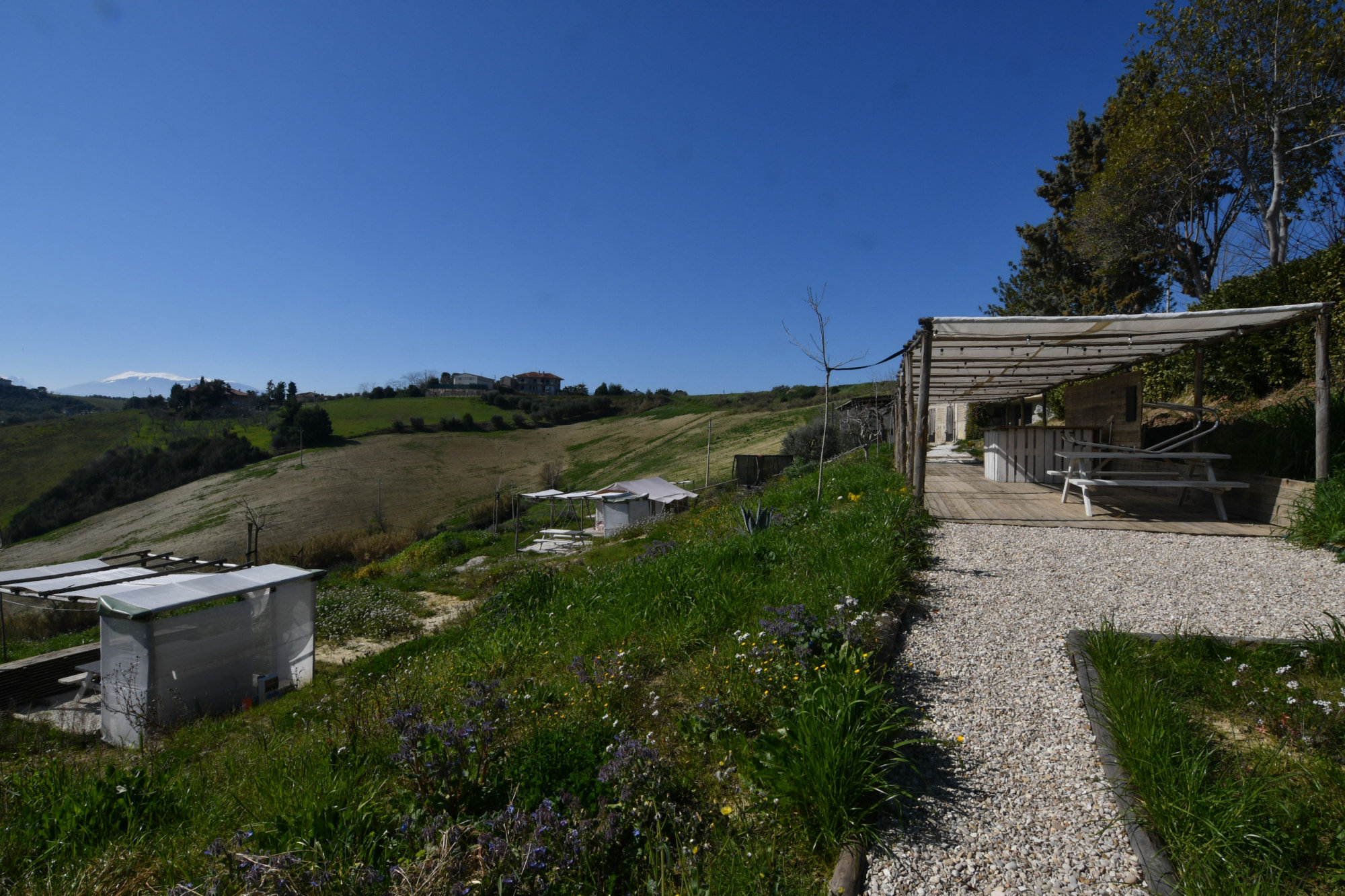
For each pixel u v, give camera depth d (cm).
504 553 2166
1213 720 293
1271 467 739
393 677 620
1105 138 2016
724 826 260
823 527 699
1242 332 738
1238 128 1516
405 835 259
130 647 830
